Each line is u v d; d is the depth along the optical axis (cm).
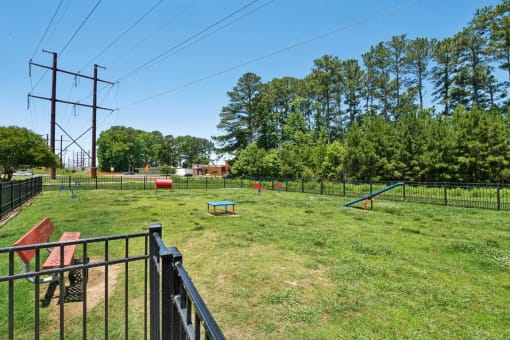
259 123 4822
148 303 355
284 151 3409
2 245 577
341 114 4588
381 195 1658
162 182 2333
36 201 1377
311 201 1538
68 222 859
